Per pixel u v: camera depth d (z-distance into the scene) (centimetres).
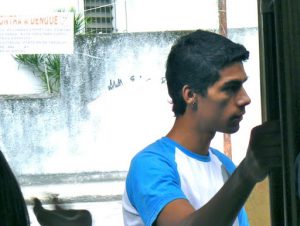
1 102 1260
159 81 1258
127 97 1260
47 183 1241
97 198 1175
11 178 162
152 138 1263
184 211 226
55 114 1265
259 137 190
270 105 189
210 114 244
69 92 1261
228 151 1174
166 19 1409
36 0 1385
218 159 269
